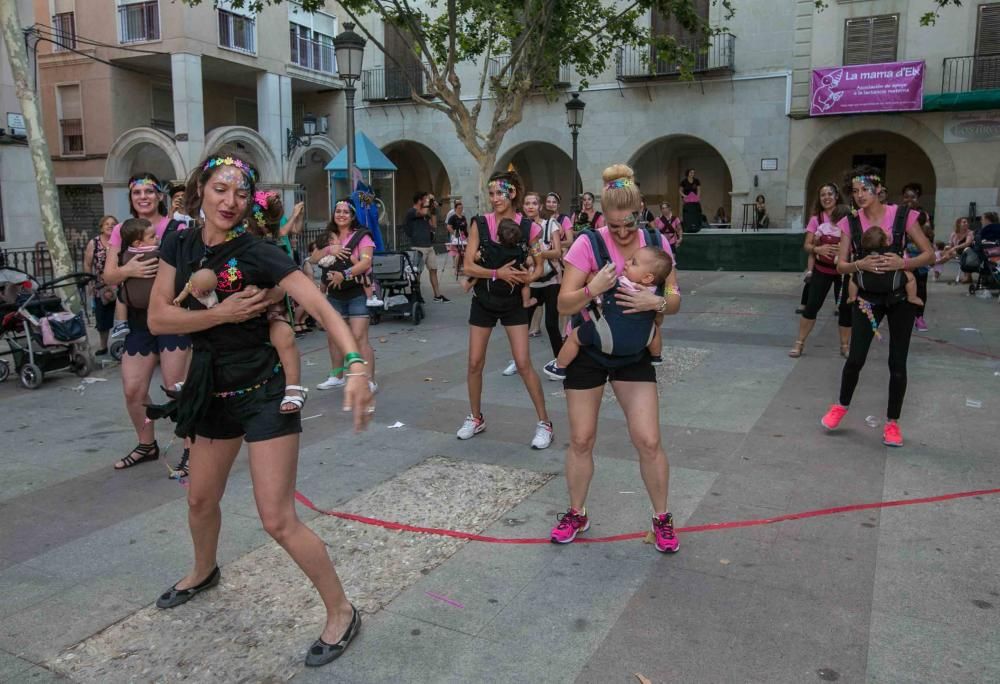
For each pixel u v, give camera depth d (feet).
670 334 32.27
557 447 18.10
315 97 93.45
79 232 72.08
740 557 12.41
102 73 78.02
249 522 14.16
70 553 13.12
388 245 65.77
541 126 82.48
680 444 18.02
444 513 14.38
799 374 24.77
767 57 72.90
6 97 53.57
